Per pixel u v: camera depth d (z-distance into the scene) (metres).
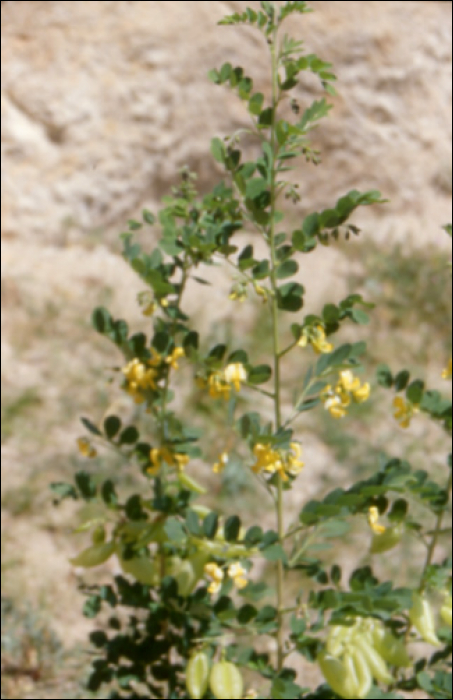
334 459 2.19
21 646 1.61
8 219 2.99
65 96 3.07
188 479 1.11
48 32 3.11
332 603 0.99
